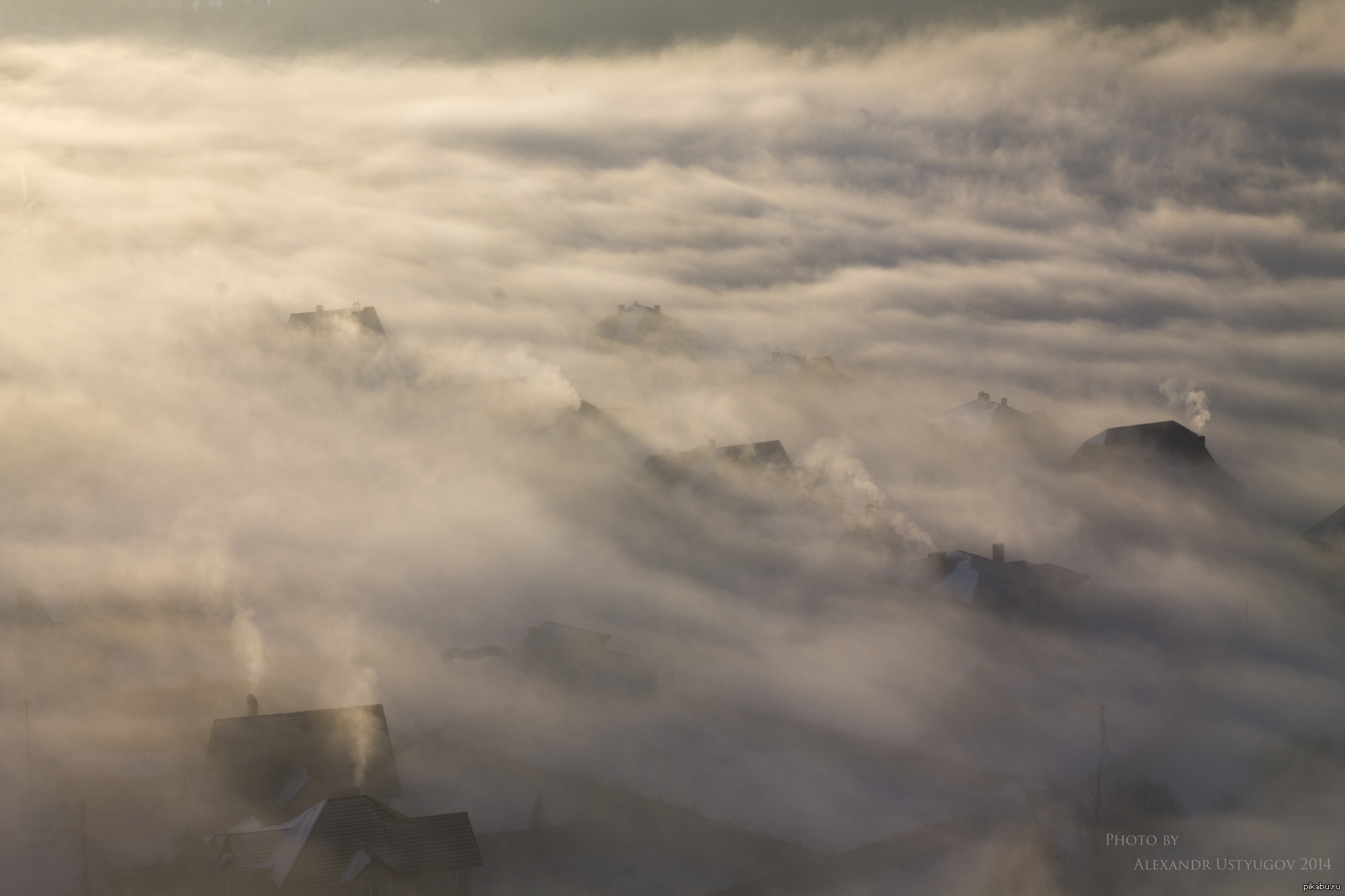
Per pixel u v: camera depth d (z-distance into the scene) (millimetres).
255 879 54656
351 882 54406
